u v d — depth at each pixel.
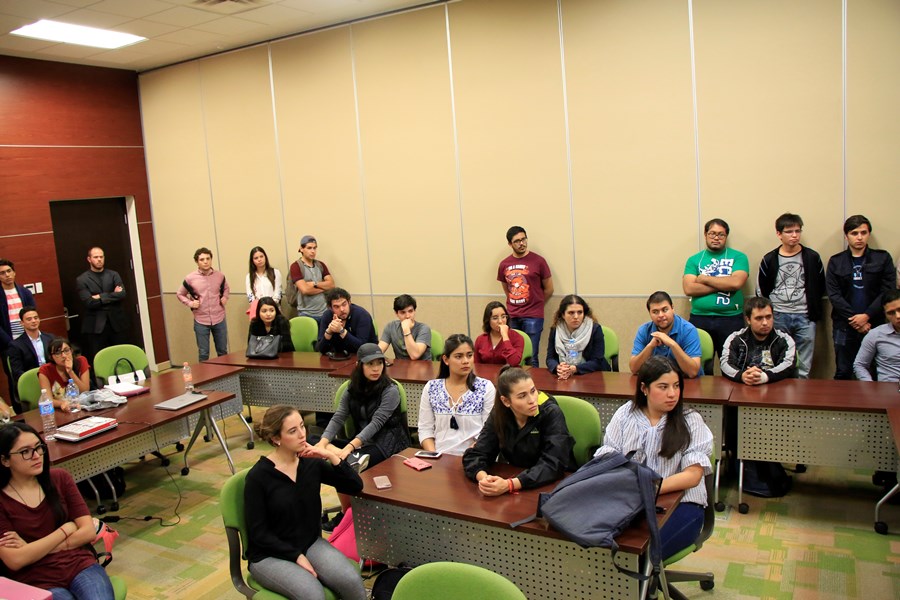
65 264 7.57
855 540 3.39
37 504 2.71
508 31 5.88
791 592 2.99
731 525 3.63
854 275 4.63
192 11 5.93
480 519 2.53
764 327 3.95
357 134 6.82
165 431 4.33
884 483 3.96
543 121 5.85
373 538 2.98
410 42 6.36
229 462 4.92
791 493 3.97
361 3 6.07
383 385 3.82
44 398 4.11
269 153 7.42
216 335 7.64
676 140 5.35
